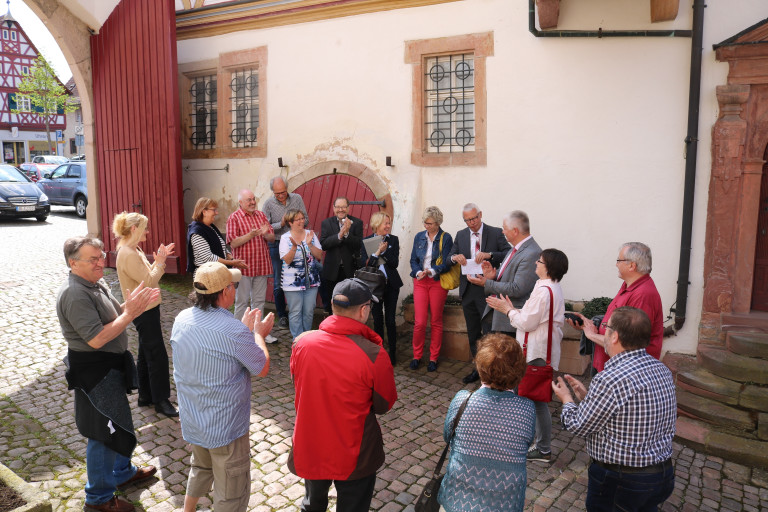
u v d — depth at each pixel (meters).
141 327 4.39
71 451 3.96
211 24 8.01
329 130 7.31
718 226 5.31
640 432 2.51
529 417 2.45
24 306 7.16
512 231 4.47
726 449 4.25
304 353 2.68
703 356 5.09
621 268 3.74
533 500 3.62
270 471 3.83
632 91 5.57
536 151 6.04
